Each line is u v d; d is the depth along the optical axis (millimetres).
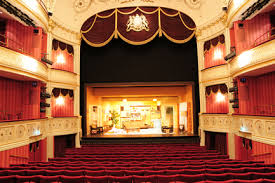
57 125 12594
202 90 14289
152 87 17422
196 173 5055
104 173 5051
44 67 11141
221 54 13258
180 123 18562
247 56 9062
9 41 10211
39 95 11148
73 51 15016
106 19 15094
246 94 10547
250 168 5133
